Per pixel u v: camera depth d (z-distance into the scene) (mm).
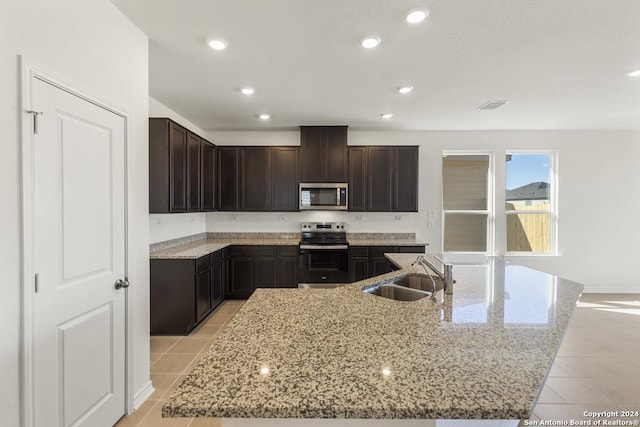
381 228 4812
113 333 1821
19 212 1266
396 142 4781
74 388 1541
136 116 2012
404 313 1444
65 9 1470
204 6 1797
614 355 2762
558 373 2463
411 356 1014
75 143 1535
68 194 1496
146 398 2129
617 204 4758
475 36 2115
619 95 3250
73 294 1530
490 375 896
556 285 1994
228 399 788
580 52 2336
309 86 3000
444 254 4875
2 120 1206
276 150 4504
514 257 4809
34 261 1322
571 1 1752
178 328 3219
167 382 2346
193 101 3428
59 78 1434
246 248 4320
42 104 1353
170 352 2832
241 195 4508
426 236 4797
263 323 1318
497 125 4469
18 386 1269
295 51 2322
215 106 3596
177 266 3225
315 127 4453
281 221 4820
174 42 2188
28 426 1294
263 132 4773
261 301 1644
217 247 3836
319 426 991
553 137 4766
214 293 3779
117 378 1861
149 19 1923
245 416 761
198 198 3797
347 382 861
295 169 4512
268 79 2832
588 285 4770
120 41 1856
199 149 3840
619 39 2146
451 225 4895
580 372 2477
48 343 1396
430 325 1288
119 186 1859
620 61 2484
